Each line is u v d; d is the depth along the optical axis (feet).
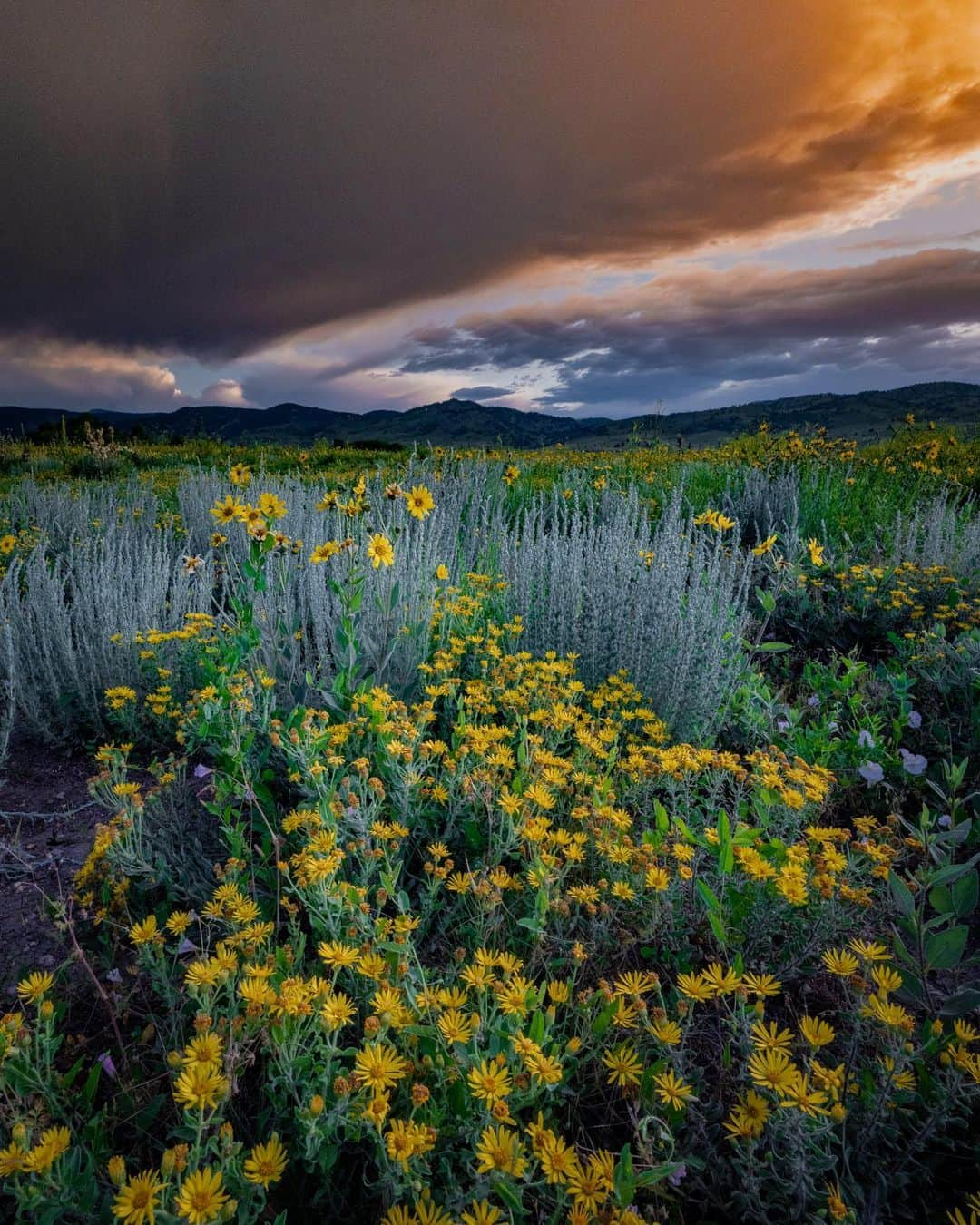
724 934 5.61
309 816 6.16
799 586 15.37
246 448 66.95
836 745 9.61
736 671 10.86
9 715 10.73
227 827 6.95
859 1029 4.88
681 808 8.27
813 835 6.40
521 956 6.22
